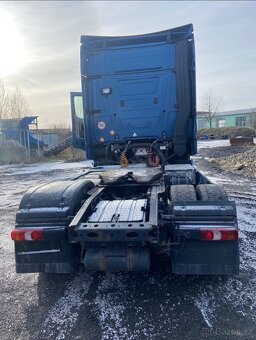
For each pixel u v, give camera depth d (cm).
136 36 526
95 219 266
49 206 279
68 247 275
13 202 796
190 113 510
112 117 534
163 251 293
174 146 510
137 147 531
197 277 314
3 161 2361
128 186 358
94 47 541
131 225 247
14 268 361
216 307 261
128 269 263
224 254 258
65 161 2408
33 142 2833
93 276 328
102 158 562
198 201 266
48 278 329
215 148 2650
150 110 521
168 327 236
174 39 516
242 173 1118
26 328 243
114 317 252
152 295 283
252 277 312
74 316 256
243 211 579
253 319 243
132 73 520
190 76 502
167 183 373
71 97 588
